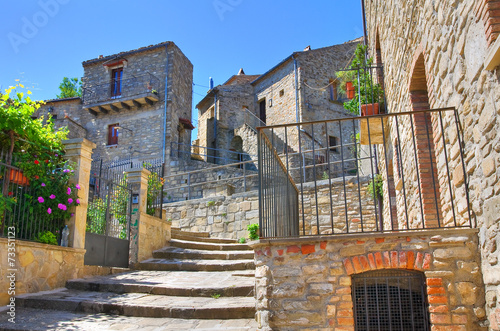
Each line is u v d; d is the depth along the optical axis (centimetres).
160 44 2252
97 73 2359
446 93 427
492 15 308
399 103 692
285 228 585
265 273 403
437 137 478
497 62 302
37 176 645
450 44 400
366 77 959
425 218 551
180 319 511
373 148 1138
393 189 884
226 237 1216
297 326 386
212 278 716
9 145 647
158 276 748
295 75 2277
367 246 393
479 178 356
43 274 626
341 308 384
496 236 327
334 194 1108
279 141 2238
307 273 396
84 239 725
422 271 382
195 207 1293
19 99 674
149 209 985
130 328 470
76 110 2356
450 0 390
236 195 1230
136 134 2197
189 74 2480
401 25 621
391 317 386
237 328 461
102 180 903
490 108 321
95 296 605
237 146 2506
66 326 474
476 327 358
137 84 2227
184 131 2334
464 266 369
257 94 2614
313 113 2244
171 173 2041
